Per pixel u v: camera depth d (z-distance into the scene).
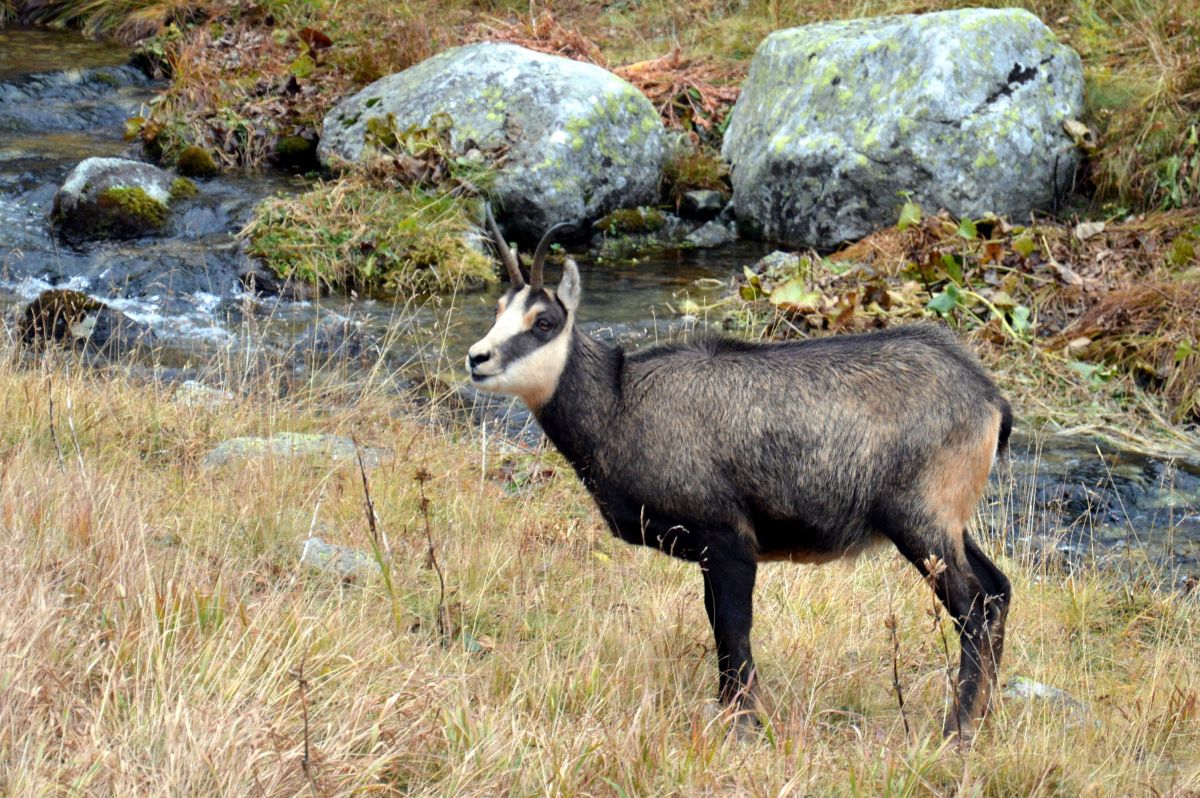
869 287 21.42
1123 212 24.58
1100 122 26.23
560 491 15.38
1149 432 18.23
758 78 27.64
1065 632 13.00
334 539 13.02
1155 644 13.09
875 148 24.66
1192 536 15.70
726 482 10.51
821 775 9.45
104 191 23.92
